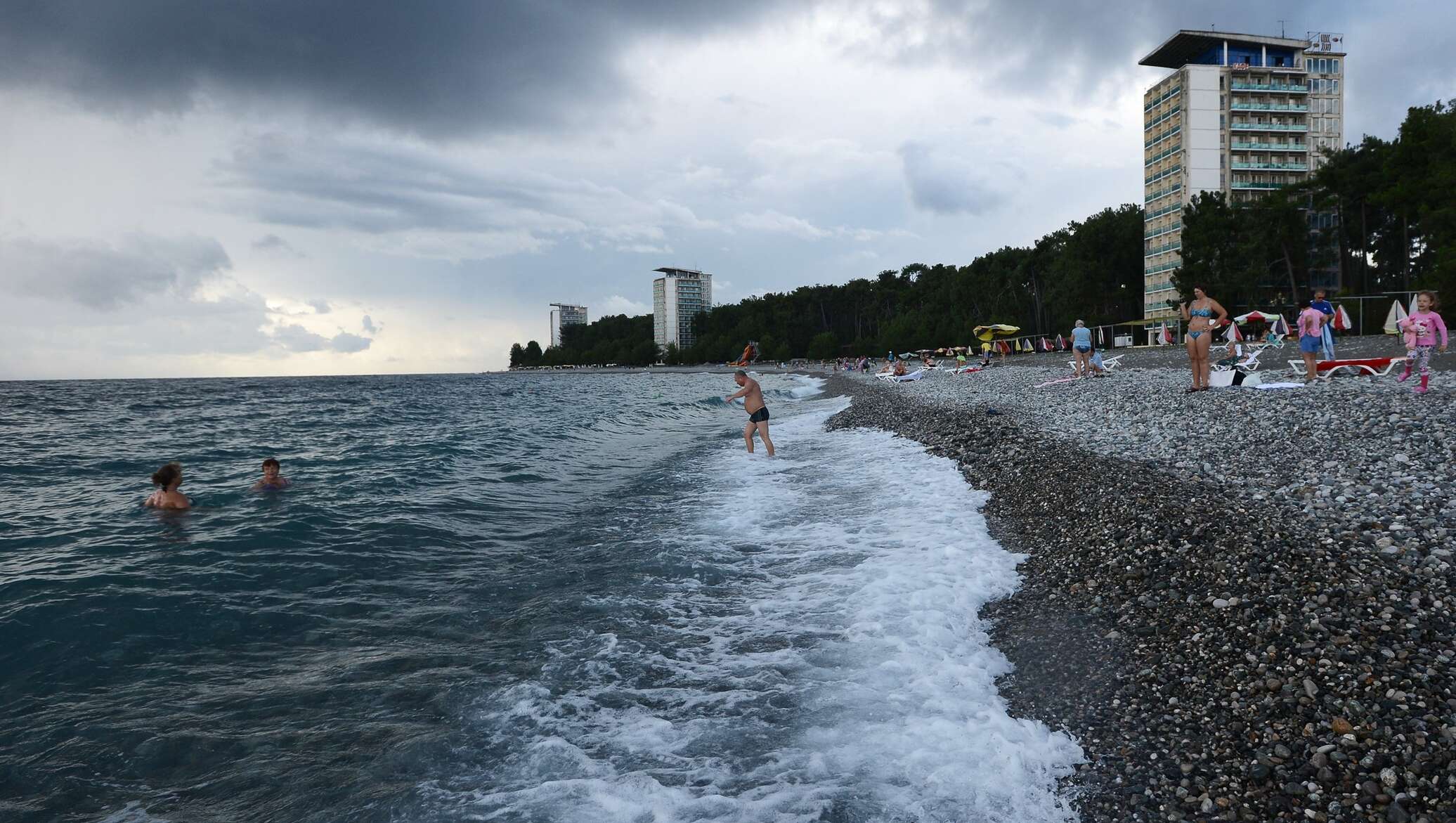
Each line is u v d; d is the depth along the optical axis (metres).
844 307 145.50
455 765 4.04
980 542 7.88
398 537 9.09
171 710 4.70
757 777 3.84
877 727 4.29
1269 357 27.47
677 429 24.92
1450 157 45.97
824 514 9.64
